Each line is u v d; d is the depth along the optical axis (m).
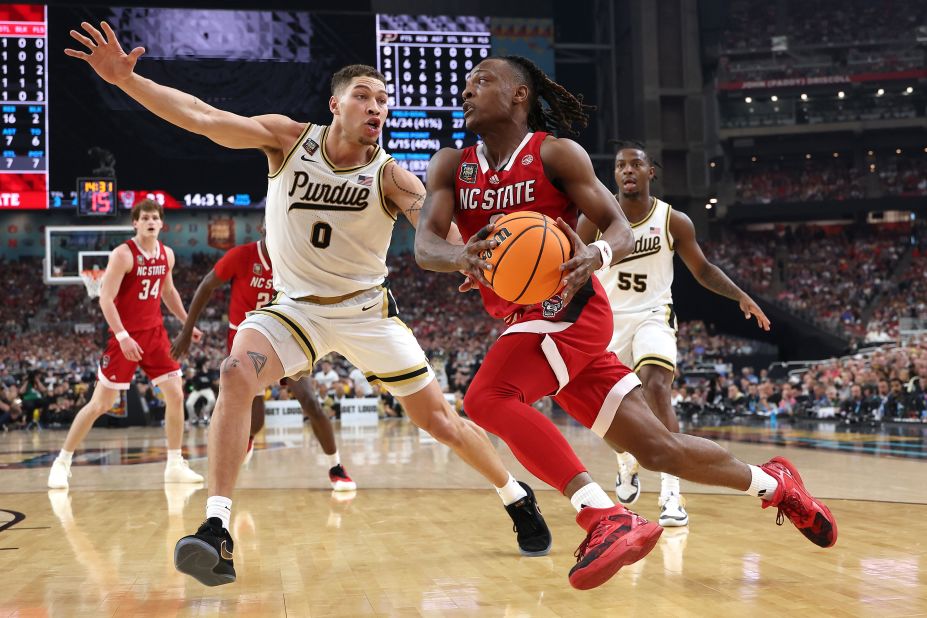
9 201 29.19
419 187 3.51
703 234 35.16
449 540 3.82
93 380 20.66
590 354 2.81
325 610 2.59
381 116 3.38
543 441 2.68
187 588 2.94
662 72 34.59
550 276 2.46
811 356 29.52
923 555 3.25
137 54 2.88
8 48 29.19
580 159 2.77
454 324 31.97
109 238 19.89
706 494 5.32
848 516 4.25
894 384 13.44
